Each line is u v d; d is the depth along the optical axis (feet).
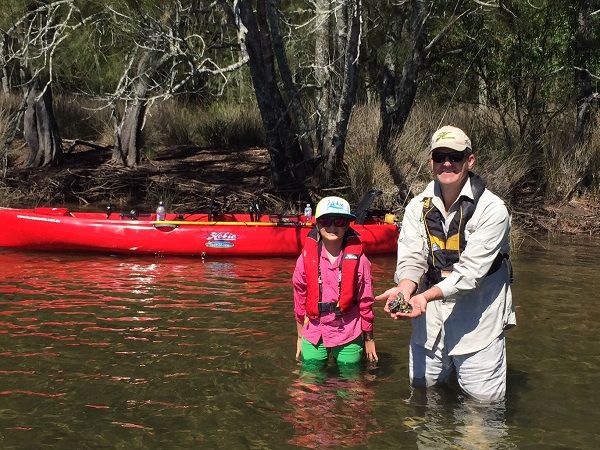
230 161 45.16
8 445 12.07
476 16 39.99
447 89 43.52
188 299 21.18
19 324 18.31
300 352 16.35
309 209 29.63
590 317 19.86
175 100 55.21
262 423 12.94
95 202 38.47
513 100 42.65
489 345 13.66
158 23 34.60
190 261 27.40
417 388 14.53
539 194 38.58
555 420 13.19
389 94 40.93
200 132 50.62
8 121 43.65
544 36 40.16
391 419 13.14
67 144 47.78
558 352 16.96
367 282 15.93
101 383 14.66
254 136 50.83
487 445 12.19
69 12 34.37
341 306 15.64
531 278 24.71
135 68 40.37
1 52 39.45
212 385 14.65
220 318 19.22
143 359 16.03
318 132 39.37
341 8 35.70
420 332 14.37
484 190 13.21
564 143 40.14
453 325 13.80
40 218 27.94
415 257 13.82
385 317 19.74
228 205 36.42
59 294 21.43
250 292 22.20
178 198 38.06
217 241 28.27
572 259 28.19
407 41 37.11
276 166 37.73
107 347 16.75
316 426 12.84
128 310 19.81
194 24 38.65
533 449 12.08
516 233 32.17
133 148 43.70
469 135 40.19
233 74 50.67
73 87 48.08
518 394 14.35
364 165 36.78
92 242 27.96
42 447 12.02
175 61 36.60
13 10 34.45
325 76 37.65
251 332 18.06
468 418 13.23
